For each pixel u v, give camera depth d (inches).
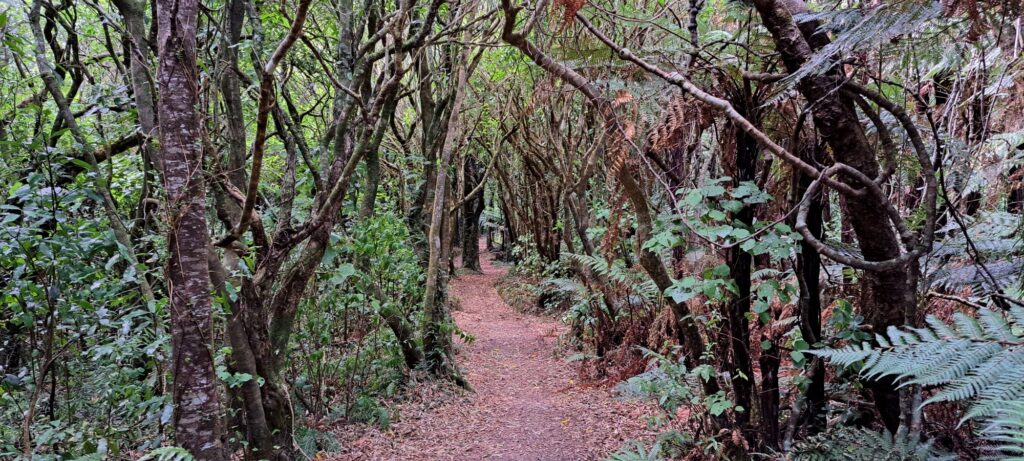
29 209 117.6
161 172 125.4
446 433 214.2
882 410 102.3
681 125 110.1
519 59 335.3
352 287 233.8
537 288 525.7
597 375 273.1
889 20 72.7
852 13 86.2
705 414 135.1
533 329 448.1
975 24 74.9
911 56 97.7
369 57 191.6
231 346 142.8
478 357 353.7
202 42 170.9
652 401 214.2
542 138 415.5
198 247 109.1
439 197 290.7
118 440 134.4
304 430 192.2
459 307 538.6
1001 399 56.1
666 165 144.1
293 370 203.8
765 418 119.1
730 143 120.3
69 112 135.7
